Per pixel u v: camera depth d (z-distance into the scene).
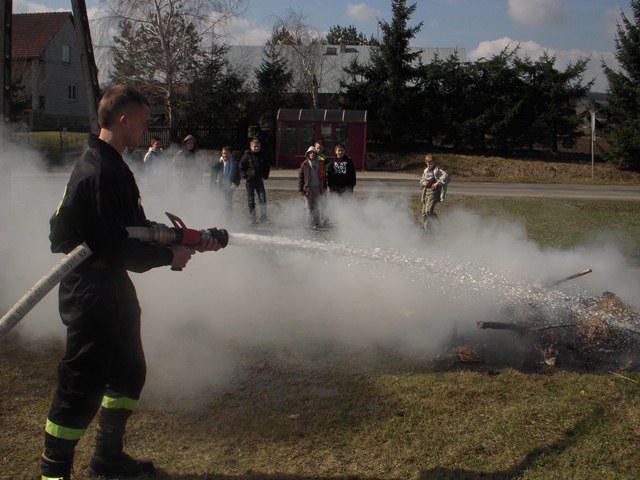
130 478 2.80
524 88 28.95
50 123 39.03
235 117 29.66
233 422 3.35
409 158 28.66
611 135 26.80
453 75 29.44
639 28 26.64
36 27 40.09
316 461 2.97
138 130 2.67
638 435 3.20
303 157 26.77
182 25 28.02
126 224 2.61
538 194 18.77
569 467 2.90
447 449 3.07
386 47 29.45
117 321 2.62
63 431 2.61
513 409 3.47
